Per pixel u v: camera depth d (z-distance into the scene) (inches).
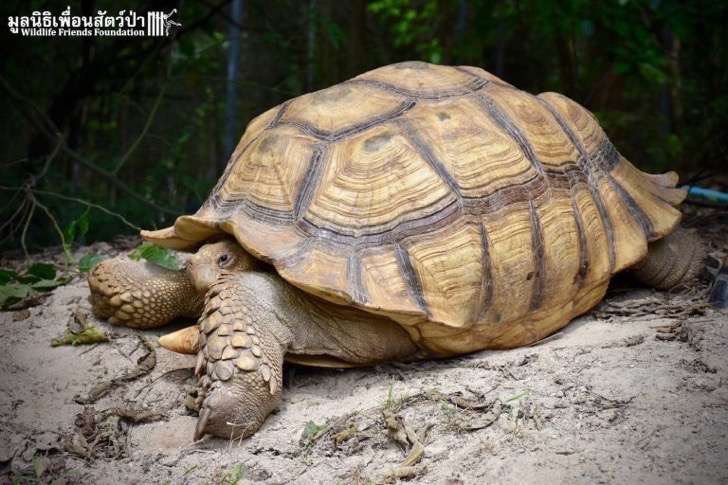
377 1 132.0
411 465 46.6
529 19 105.3
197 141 119.0
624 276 62.3
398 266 51.3
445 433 48.2
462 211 52.9
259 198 53.2
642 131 99.7
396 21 137.4
